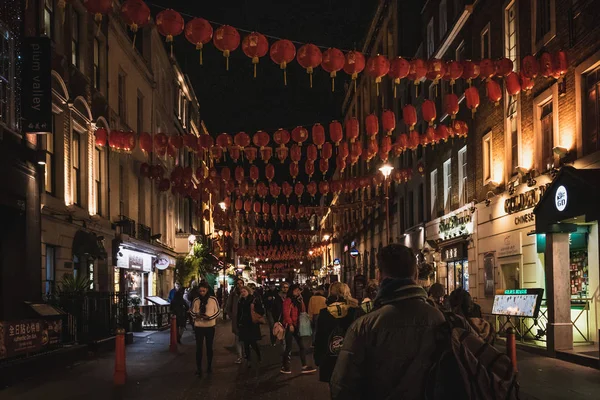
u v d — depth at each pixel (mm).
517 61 19016
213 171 25781
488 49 21812
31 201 15633
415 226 32281
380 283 3361
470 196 23688
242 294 14664
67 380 12406
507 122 20000
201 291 13516
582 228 15492
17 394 10828
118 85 26469
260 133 18438
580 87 15000
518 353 15969
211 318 13281
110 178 24391
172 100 41281
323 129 17922
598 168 13781
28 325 12977
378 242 44906
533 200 17531
